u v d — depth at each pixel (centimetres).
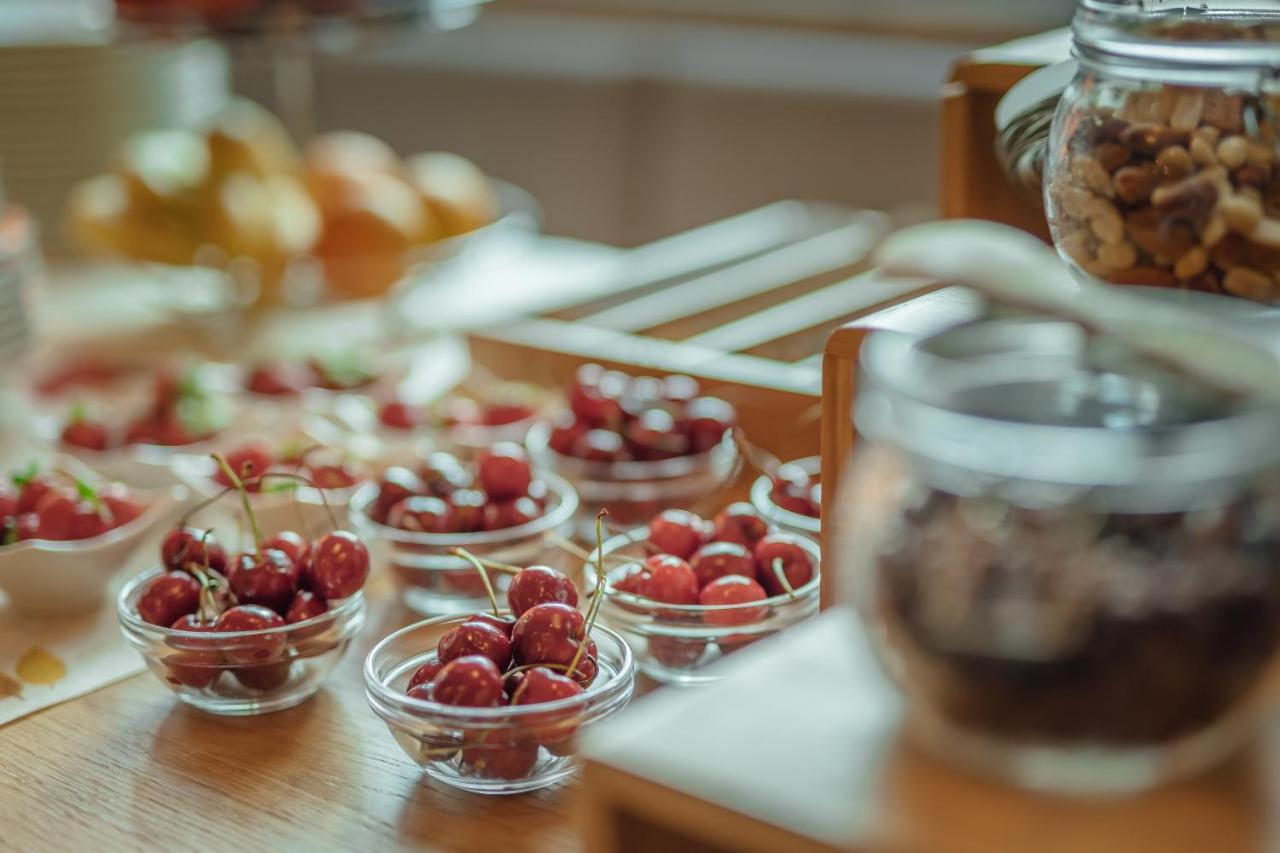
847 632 81
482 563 97
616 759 76
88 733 98
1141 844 73
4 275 135
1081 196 92
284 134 276
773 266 147
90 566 108
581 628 94
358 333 148
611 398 118
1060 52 107
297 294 154
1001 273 77
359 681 102
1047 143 96
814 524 107
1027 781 75
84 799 93
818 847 74
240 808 92
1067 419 77
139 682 102
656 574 100
